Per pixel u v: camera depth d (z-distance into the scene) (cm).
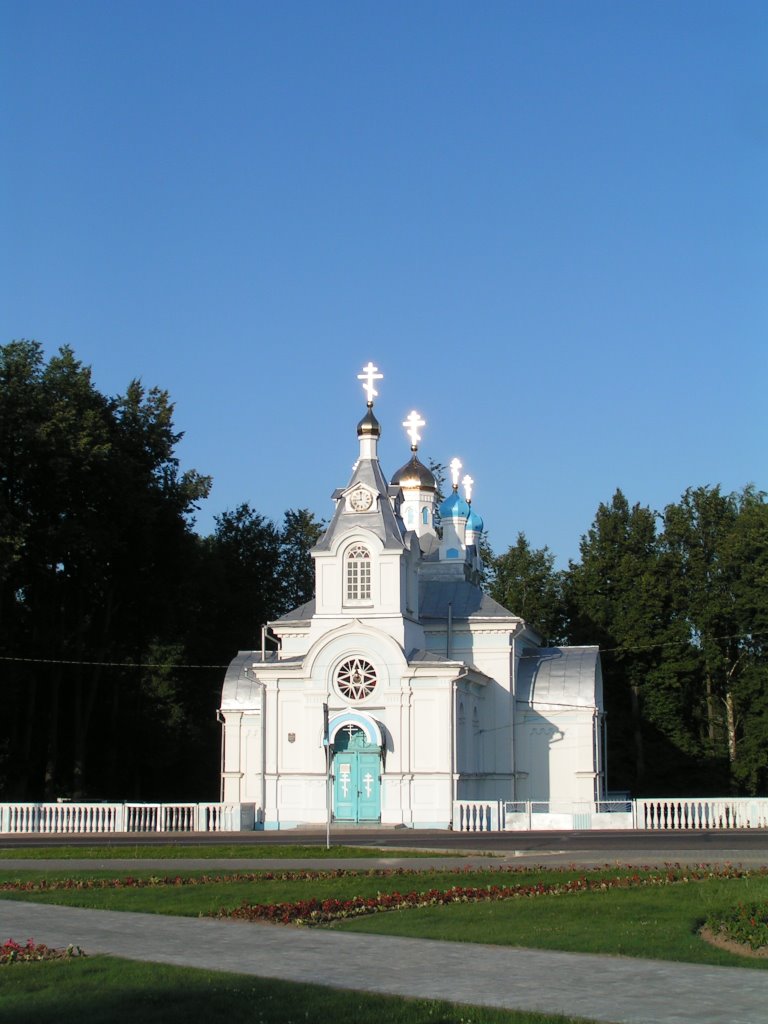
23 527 6575
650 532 9688
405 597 6375
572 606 9588
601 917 2531
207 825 5938
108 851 4284
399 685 6116
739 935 2244
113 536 7175
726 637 9138
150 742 8825
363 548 6312
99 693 8531
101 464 6981
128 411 7644
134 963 2100
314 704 6200
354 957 2153
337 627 6191
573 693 6881
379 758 6097
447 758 6019
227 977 1973
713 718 9281
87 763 8388
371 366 6569
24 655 7462
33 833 5831
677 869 3347
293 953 2195
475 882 3180
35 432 6669
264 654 6681
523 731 6894
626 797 8050
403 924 2505
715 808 5659
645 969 2020
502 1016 1700
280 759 6225
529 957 2136
